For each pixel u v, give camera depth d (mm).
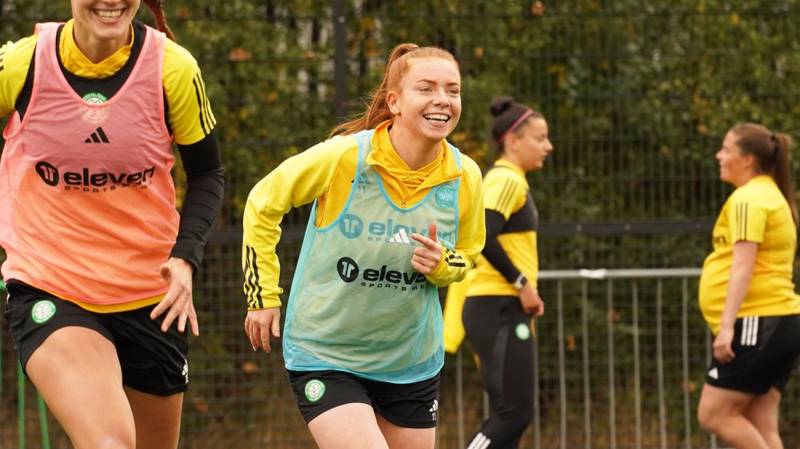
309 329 13289
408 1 24828
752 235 19641
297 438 24703
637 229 23859
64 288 12891
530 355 19969
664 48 24500
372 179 12945
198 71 13023
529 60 24453
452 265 13000
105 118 12578
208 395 24656
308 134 24172
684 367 24750
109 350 12844
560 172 24688
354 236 12977
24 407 24328
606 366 25172
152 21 24156
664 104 24516
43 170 12727
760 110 24641
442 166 13094
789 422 25125
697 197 24656
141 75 12656
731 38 24547
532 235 20297
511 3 24438
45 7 25000
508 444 19969
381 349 13297
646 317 25109
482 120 24391
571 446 25203
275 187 13102
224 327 24547
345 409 12938
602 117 24594
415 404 13719
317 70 24172
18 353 13055
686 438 24797
